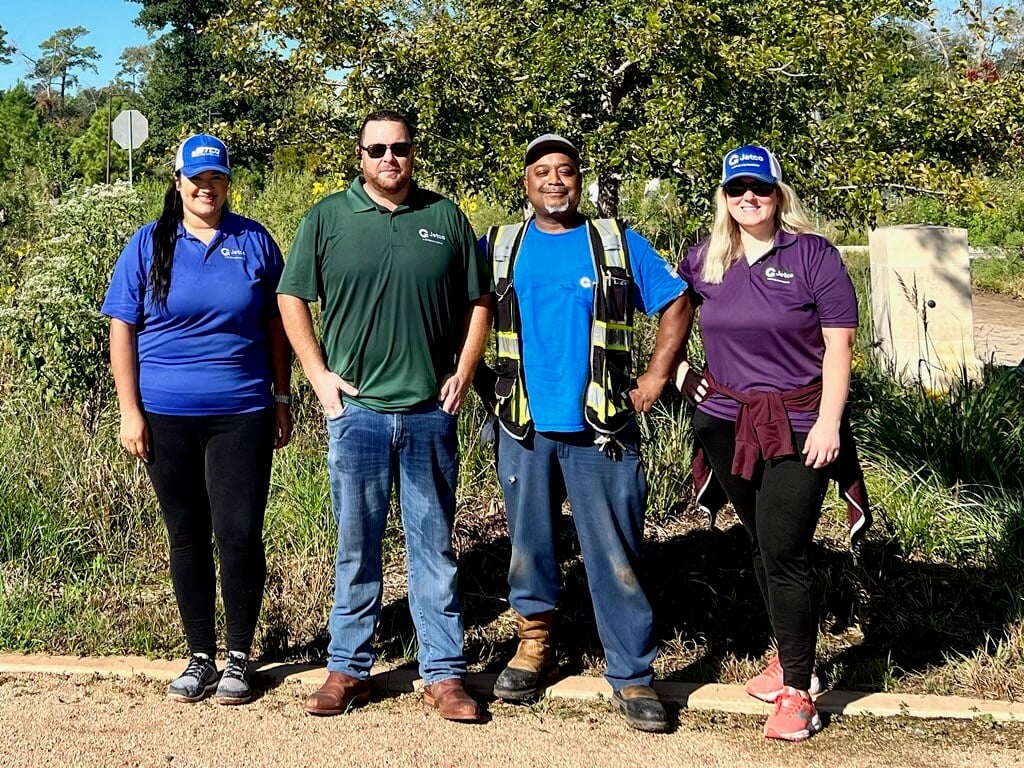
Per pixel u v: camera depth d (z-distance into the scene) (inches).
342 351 141.4
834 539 203.0
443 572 147.8
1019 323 502.3
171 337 145.1
